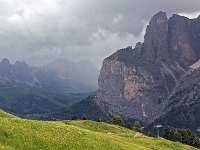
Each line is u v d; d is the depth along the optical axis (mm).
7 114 81312
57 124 73250
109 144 68250
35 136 57625
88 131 76875
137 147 79875
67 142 60031
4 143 51469
